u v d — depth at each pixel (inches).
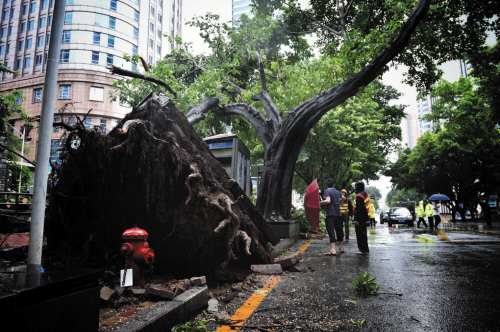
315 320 130.2
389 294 169.8
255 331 119.1
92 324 79.3
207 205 164.2
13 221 258.8
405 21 447.5
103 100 1644.9
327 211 331.9
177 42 573.6
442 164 1311.5
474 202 1354.6
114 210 164.7
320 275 221.1
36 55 1824.6
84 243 167.9
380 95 1219.2
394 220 1056.2
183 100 429.4
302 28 668.7
